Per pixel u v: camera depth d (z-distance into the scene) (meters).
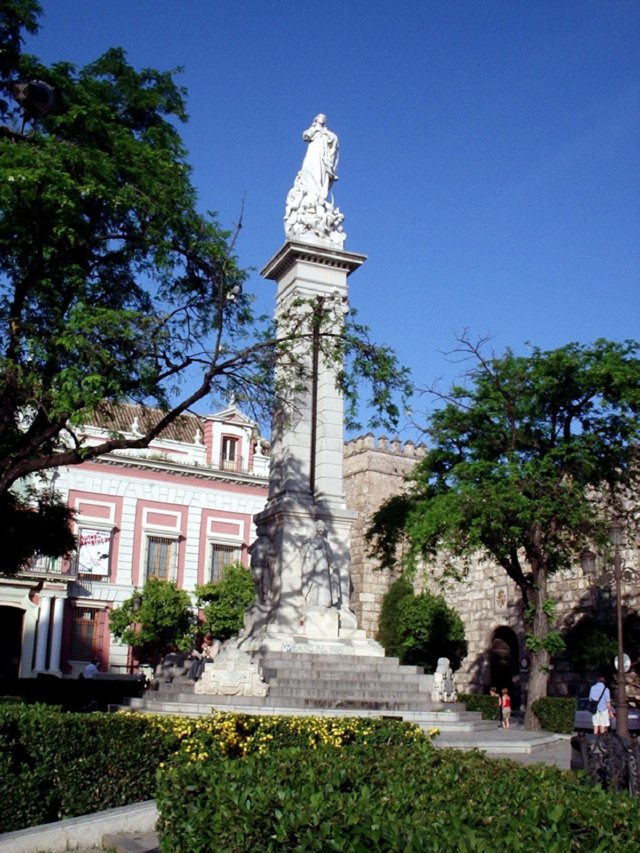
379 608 50.53
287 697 20.14
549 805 5.73
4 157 14.84
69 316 16.73
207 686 20.28
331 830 5.09
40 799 9.58
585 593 36.19
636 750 9.05
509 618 42.28
